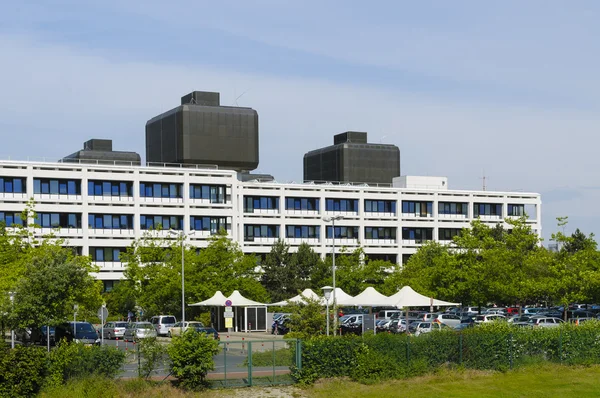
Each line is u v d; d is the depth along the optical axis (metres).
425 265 99.25
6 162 97.56
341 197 122.00
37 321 42.94
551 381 42.09
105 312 57.06
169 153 126.62
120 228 104.06
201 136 124.25
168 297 85.38
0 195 97.31
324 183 133.25
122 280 93.06
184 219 107.25
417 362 42.22
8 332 59.34
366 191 123.94
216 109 125.81
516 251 77.56
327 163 152.00
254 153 127.75
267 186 116.69
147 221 105.38
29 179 98.50
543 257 76.31
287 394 37.28
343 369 40.56
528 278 75.38
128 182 104.62
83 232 101.25
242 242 113.44
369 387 39.38
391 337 42.31
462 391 39.22
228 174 110.38
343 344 40.91
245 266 89.00
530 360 45.59
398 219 125.88
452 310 93.56
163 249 91.12
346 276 99.62
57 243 65.69
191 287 83.62
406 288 56.19
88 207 101.62
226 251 89.19
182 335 38.34
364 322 57.09
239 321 84.88
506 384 41.06
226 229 110.12
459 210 130.88
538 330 47.38
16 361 34.44
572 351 47.38
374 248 123.94
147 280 88.69
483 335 44.72
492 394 38.91
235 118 126.75
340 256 105.94
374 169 148.50
